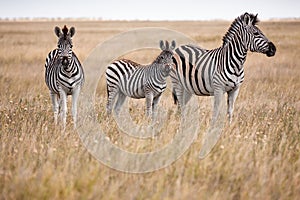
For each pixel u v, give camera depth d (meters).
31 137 9.84
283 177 7.71
